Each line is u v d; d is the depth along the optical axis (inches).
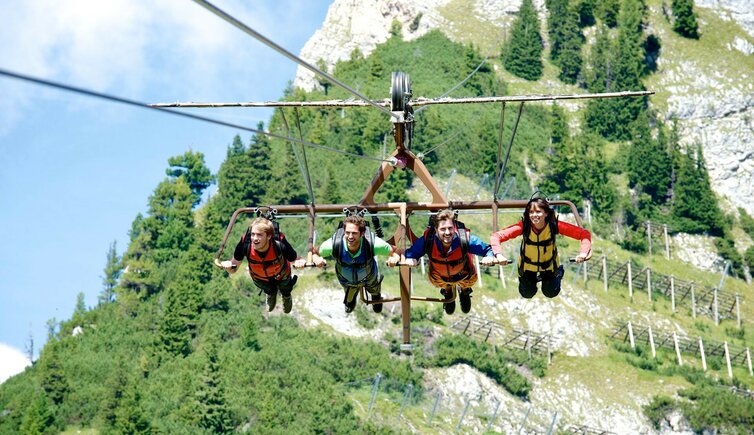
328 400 2630.4
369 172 4542.3
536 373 3026.6
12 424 2746.1
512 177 4751.5
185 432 2513.5
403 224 634.2
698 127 5728.3
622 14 6427.2
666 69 6141.7
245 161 4564.5
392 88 711.7
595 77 5954.7
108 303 3727.9
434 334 3088.1
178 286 3240.7
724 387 3166.8
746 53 6333.7
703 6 6658.5
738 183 5462.6
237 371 2755.9
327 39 6501.0
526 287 582.6
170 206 4591.5
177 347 3053.6
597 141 5378.9
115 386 2773.1
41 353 3243.1
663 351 3378.4
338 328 3154.5
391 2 6535.4
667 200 5064.0
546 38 6358.3
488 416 2780.5
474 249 562.6
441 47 6181.1
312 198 633.0
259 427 2490.2
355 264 567.8
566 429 2822.3
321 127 4958.2
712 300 4023.1
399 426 2600.9
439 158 4714.6
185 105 706.8
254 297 3410.4
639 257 4473.4
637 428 2881.4
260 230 557.0
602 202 4790.8
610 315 3538.4
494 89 5708.7
